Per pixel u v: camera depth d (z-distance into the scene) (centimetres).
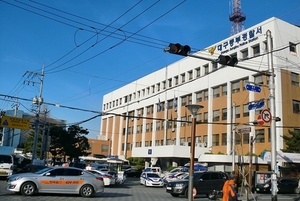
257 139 3706
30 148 5338
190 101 4950
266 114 1667
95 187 1720
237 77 4056
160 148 4600
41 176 1639
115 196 1880
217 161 3669
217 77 4409
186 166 3894
